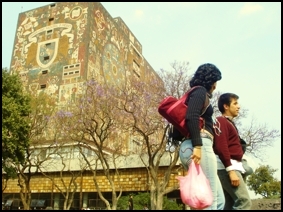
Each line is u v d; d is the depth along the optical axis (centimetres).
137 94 2480
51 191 3588
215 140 347
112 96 2606
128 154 3238
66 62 4575
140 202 2741
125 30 5872
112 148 3853
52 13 5066
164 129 2312
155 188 2377
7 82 2484
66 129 2778
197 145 275
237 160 360
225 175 350
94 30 4794
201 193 256
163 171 2991
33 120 2862
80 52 4538
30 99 2684
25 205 2795
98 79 4634
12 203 3756
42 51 4878
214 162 287
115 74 5181
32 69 4828
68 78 4447
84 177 3500
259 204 2084
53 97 4391
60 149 3591
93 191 3378
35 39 5041
